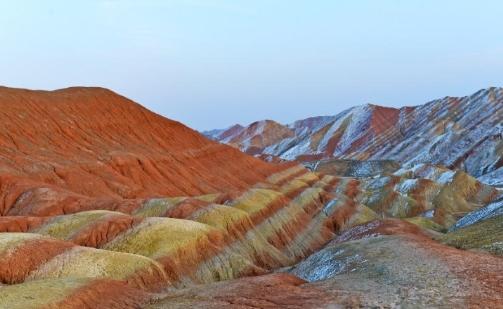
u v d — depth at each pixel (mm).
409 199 126062
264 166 134125
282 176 133375
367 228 73000
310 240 83125
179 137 121688
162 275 44531
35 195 65938
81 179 79312
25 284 32000
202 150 121438
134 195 81688
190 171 107062
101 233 51844
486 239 43031
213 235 57375
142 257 44719
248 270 54812
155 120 121562
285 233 78625
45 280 33312
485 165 190500
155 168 98625
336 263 43531
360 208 108812
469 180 140375
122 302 32281
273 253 68188
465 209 126250
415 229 69875
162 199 68000
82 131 100438
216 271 52312
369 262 38469
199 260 51938
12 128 86938
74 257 41344
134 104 122250
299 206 95062
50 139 91438
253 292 32375
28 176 74062
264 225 75750
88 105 109875
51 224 53531
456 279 30375
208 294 32844
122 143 104750
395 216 120188
